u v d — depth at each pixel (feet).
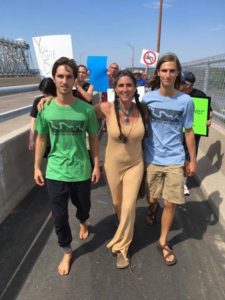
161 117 10.87
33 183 17.12
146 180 11.78
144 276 10.47
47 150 12.48
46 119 9.92
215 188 16.72
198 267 10.98
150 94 11.08
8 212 14.15
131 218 11.00
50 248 11.83
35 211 14.57
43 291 9.69
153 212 13.57
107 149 11.19
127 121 10.57
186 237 12.91
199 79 29.22
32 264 10.91
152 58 42.42
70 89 9.64
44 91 13.43
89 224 13.78
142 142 11.58
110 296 9.54
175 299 9.48
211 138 21.39
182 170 11.27
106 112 11.02
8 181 14.15
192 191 17.75
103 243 12.34
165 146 11.14
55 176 10.27
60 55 18.84
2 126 38.11
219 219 14.32
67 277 10.32
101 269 10.77
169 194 11.25
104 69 21.71
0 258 11.20
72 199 11.45
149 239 12.74
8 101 64.39
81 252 11.72
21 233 12.77
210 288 9.95
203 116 17.31
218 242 12.58
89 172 10.86
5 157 13.79
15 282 10.04
